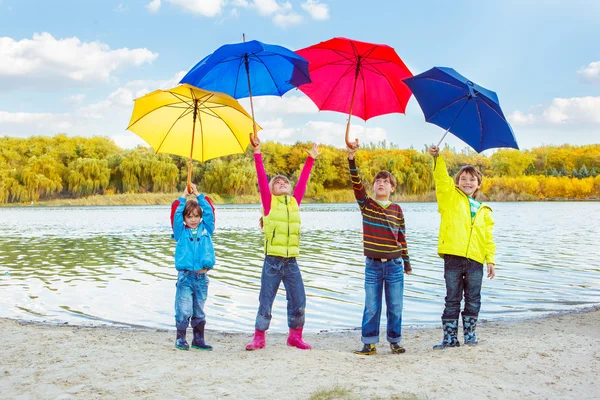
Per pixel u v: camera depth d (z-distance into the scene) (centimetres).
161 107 581
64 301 929
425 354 534
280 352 541
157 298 958
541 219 3481
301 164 8712
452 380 429
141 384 427
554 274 1206
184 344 560
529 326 678
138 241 2072
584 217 3712
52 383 435
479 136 555
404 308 882
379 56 554
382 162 8406
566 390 414
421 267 1334
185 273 562
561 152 10431
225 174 7706
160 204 7556
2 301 927
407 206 6100
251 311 859
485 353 517
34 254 1642
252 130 607
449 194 561
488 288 1041
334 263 1414
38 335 617
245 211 4916
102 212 4959
